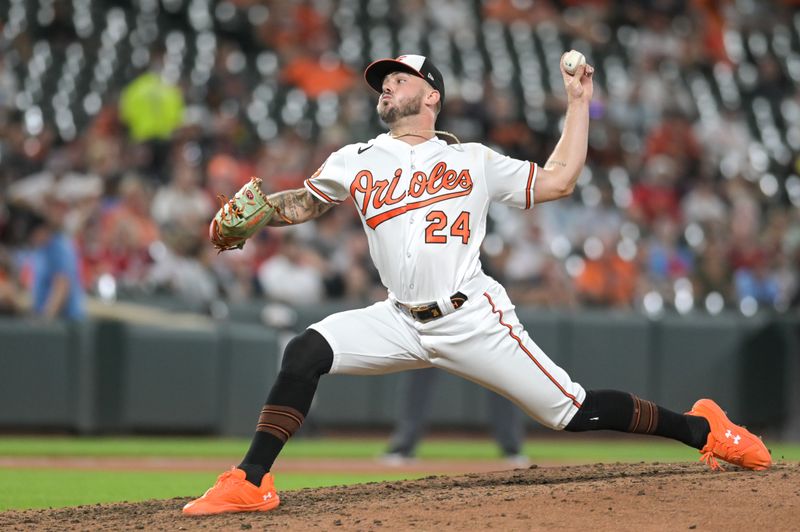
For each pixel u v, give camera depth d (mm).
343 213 44219
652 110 56344
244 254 42281
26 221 38625
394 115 15602
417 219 15133
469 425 40844
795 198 55375
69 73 50531
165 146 45906
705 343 42062
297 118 51938
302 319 39906
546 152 51562
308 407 15422
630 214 49094
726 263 46906
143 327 37094
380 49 57844
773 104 61125
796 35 67500
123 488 23703
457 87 52031
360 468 29594
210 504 14883
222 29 55844
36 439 35656
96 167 43188
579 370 41125
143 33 54531
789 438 41125
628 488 14969
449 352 15320
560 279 43719
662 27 62312
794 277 47531
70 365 36188
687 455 35250
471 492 15602
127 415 36688
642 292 45562
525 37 61094
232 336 37750
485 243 43875
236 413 37688
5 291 37625
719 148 56062
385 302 15859
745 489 14836
